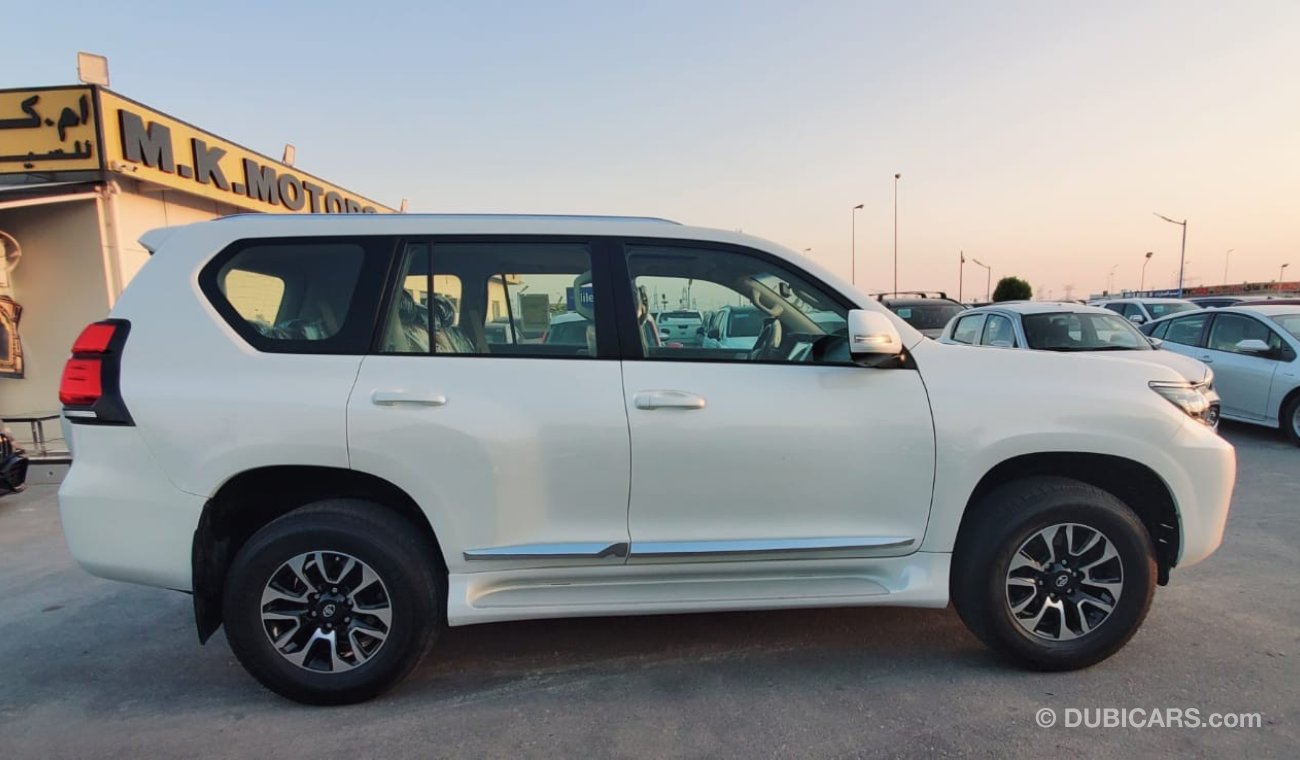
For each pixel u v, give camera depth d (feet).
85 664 10.63
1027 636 9.70
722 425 9.14
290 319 9.29
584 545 9.17
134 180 27.94
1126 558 9.54
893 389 9.51
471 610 9.16
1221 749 8.13
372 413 8.77
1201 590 12.60
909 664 10.25
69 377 8.88
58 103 25.59
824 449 9.30
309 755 8.27
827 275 10.02
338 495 9.62
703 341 9.79
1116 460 9.78
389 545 8.94
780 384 9.39
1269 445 25.82
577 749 8.33
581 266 9.69
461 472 8.89
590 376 9.23
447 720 8.98
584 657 10.64
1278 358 26.00
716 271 10.04
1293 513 17.26
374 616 9.17
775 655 10.59
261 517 9.76
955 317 32.76
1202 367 20.77
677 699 9.41
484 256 9.61
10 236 26.55
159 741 8.59
